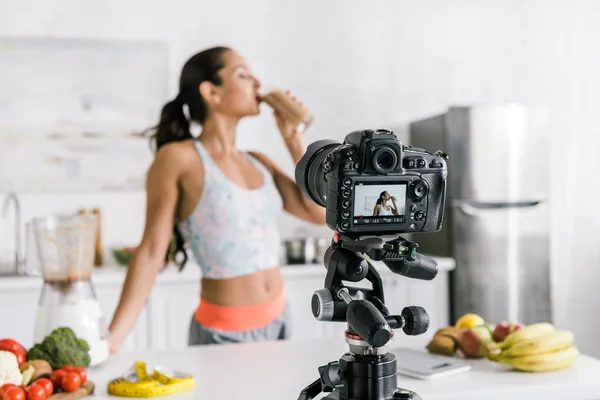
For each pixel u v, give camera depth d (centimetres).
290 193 238
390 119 438
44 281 167
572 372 156
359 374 101
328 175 100
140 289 203
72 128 394
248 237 215
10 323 335
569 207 457
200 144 221
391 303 384
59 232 164
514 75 453
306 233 429
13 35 388
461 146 390
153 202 213
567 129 458
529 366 154
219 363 168
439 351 172
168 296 351
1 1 387
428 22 442
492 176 389
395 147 99
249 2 418
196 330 218
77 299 166
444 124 395
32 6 390
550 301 399
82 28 396
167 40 405
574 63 459
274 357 173
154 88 403
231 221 214
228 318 212
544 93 457
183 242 234
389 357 103
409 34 440
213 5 413
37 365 146
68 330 159
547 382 147
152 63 402
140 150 402
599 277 459
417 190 102
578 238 457
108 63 397
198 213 215
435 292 393
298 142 241
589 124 461
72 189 395
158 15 406
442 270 392
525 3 453
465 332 168
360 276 104
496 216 391
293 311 370
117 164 400
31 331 338
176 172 213
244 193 218
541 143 394
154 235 209
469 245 390
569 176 458
